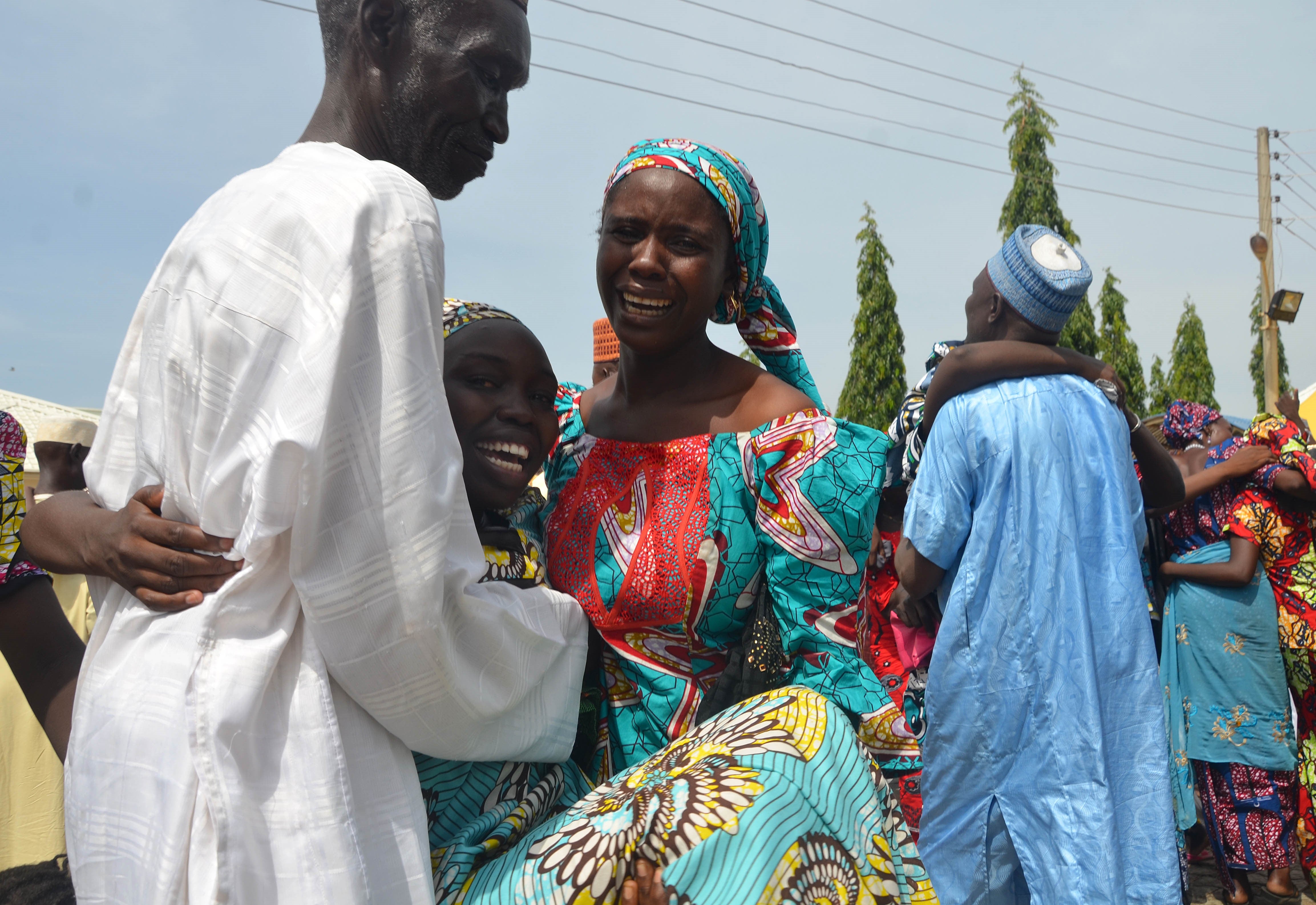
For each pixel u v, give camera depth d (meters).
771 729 1.57
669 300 1.97
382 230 1.33
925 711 2.87
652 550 1.92
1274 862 4.25
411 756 1.43
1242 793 4.28
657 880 1.39
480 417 1.80
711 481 1.93
